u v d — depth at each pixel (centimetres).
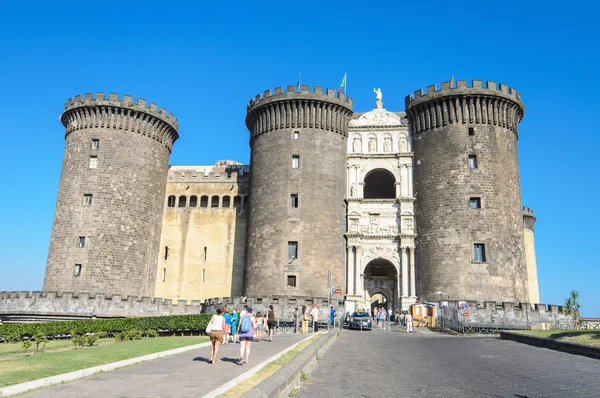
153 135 6144
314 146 5756
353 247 5656
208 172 6694
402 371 1970
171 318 4253
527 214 7188
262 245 5519
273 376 1413
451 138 5550
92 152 5806
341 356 2419
